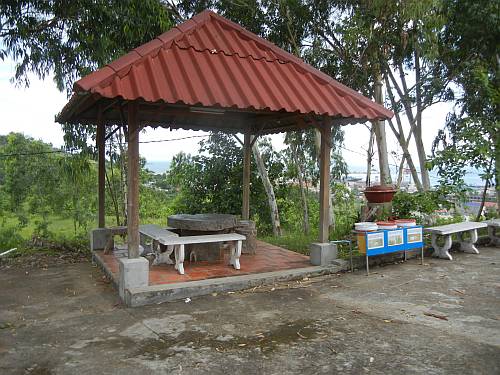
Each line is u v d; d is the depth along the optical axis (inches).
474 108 421.1
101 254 297.1
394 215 343.3
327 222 265.9
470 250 320.2
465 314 183.2
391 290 221.1
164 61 213.2
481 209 417.7
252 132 361.7
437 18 339.6
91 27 322.0
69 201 458.6
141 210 549.0
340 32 369.1
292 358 140.7
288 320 177.0
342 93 252.8
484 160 349.7
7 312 194.1
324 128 258.7
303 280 241.9
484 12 354.0
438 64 422.0
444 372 129.3
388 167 430.3
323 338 157.4
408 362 136.3
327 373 130.0
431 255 308.7
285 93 229.6
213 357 142.1
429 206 335.0
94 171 456.4
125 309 194.4
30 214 442.9
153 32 350.6
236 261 251.9
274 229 475.5
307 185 550.0
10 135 458.0
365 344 151.3
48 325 175.6
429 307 193.0
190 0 420.2
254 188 491.2
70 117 281.0
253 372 131.2
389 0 339.6
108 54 341.7
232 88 213.9
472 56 401.7
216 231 283.1
